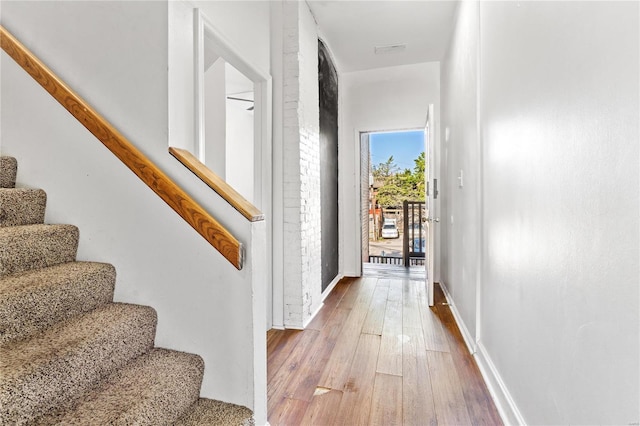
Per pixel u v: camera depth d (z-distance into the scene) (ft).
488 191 6.30
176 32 4.66
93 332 3.89
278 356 7.13
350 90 14.84
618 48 2.68
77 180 4.95
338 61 13.71
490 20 6.21
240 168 21.09
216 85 11.08
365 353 7.26
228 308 4.45
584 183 3.17
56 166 5.05
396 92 14.30
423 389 5.86
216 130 11.07
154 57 4.52
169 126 4.52
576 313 3.31
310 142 9.66
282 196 8.87
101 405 3.47
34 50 5.14
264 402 4.67
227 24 6.61
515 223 4.92
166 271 4.65
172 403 3.97
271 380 6.16
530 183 4.39
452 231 10.41
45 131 5.06
